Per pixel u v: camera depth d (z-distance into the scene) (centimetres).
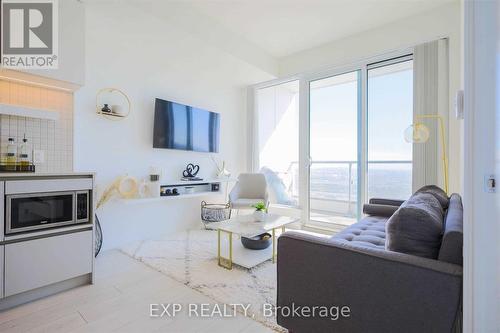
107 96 311
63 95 255
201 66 393
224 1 287
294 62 423
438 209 163
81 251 212
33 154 236
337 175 403
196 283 218
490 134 98
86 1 237
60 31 223
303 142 426
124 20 270
